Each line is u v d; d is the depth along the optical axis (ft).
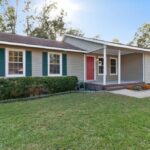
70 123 21.61
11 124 21.31
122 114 25.57
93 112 26.35
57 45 53.06
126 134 18.61
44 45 47.83
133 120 22.91
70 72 54.29
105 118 23.57
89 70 61.00
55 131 19.25
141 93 46.83
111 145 16.26
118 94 43.45
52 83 45.83
